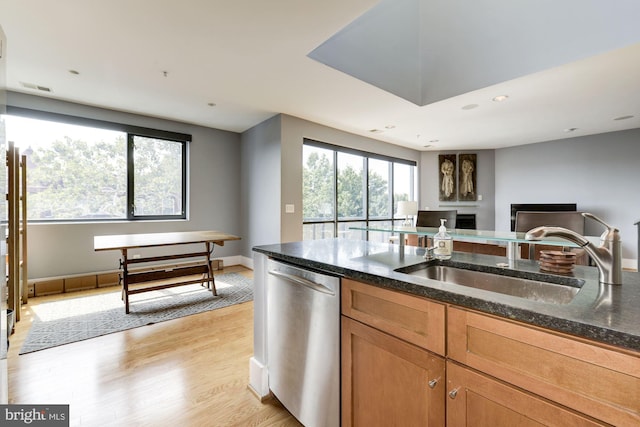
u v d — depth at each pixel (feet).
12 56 8.74
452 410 2.97
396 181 21.59
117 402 5.45
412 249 5.84
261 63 9.14
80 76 10.07
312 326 4.53
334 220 17.35
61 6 6.49
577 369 2.22
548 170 19.93
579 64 9.10
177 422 4.98
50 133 12.36
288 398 5.03
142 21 7.07
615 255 3.19
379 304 3.68
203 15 6.86
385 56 11.14
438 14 11.52
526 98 11.89
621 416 2.02
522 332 2.50
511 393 2.56
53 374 6.30
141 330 8.52
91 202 13.35
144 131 14.37
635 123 15.64
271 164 14.82
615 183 17.49
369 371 3.79
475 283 4.44
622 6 7.98
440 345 3.05
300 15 6.88
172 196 15.65
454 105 12.73
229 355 7.19
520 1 9.56
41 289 11.55
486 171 22.47
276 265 5.32
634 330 2.02
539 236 3.34
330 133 16.42
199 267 11.82
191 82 10.54
